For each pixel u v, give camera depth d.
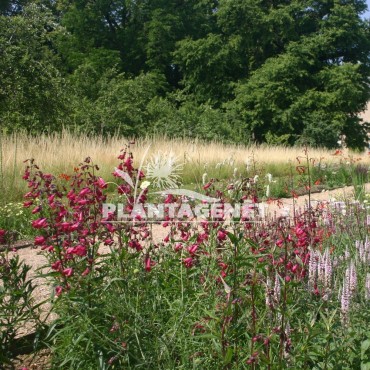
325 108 32.28
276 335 2.72
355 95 32.38
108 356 2.92
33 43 18.00
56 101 18.03
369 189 12.12
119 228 3.31
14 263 3.33
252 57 35.72
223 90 34.22
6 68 17.05
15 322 3.14
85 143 13.52
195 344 3.00
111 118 21.83
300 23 34.84
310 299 3.28
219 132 25.91
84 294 3.00
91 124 20.72
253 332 2.62
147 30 36.03
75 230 3.14
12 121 17.22
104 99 22.69
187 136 23.88
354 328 3.04
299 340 2.84
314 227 4.08
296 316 3.16
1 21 17.66
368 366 2.74
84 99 21.98
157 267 3.58
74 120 19.83
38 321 3.32
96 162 11.58
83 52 35.03
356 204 5.95
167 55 35.62
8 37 17.77
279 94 31.86
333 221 5.46
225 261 3.46
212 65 34.16
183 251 3.72
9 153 10.68
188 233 3.82
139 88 24.25
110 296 3.11
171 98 34.56
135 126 22.83
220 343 2.74
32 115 17.64
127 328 2.95
